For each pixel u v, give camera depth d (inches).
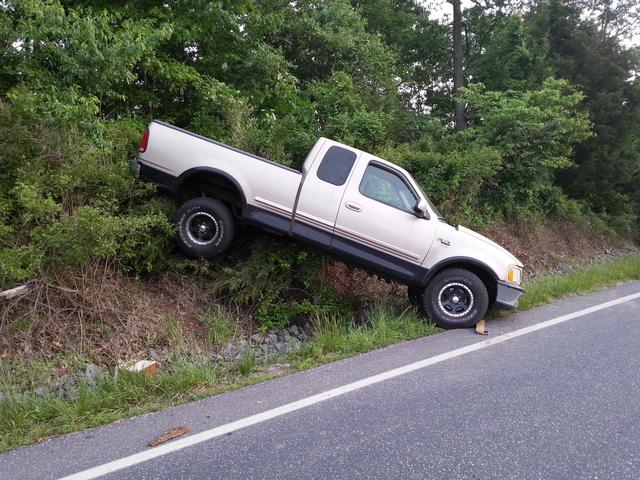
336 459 136.0
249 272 272.1
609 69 761.0
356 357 224.4
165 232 259.3
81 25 271.7
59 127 248.2
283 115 423.5
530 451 141.3
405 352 229.5
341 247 264.5
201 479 126.6
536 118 534.3
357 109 461.7
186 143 262.5
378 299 314.5
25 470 132.7
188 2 354.9
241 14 394.6
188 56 391.9
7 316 210.5
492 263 273.6
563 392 182.4
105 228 218.4
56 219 229.6
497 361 215.8
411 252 268.8
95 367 207.9
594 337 253.3
